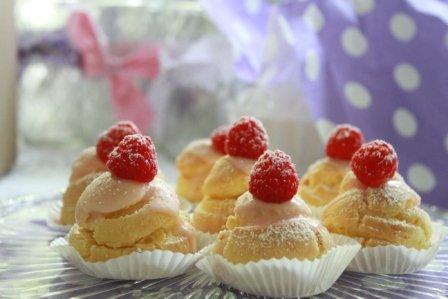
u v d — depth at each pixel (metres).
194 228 0.38
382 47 0.49
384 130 0.50
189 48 0.58
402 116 0.49
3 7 0.53
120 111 0.59
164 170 0.56
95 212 0.34
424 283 0.35
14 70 0.55
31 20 0.60
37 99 0.63
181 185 0.47
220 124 0.59
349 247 0.34
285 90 0.54
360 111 0.50
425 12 0.48
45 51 0.59
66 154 0.62
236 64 0.55
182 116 0.60
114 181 0.35
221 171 0.40
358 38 0.50
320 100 0.51
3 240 0.38
